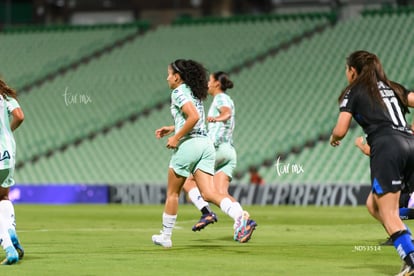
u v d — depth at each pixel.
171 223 33.97
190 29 122.81
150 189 88.81
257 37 117.25
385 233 42.88
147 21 127.69
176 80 32.50
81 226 51.16
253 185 83.19
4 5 137.25
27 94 118.31
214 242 37.31
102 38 126.50
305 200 80.75
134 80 115.75
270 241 37.91
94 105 112.81
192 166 33.00
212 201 33.44
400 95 24.92
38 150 107.25
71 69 121.38
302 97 103.31
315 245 35.53
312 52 110.88
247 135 99.56
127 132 106.75
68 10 137.00
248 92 106.88
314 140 94.38
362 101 24.39
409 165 24.03
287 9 131.50
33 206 84.12
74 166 103.44
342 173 88.50
